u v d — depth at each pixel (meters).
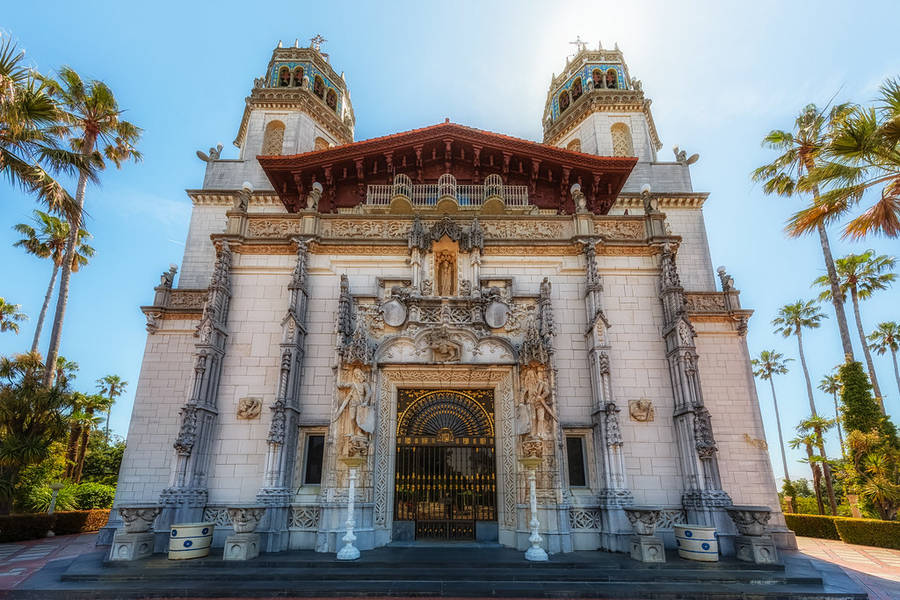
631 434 15.25
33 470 26.05
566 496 14.26
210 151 27.78
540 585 10.95
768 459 18.95
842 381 25.05
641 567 11.90
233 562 12.00
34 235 34.22
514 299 16.78
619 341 16.44
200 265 24.55
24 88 16.33
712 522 13.36
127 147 27.55
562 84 34.34
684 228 25.36
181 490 13.64
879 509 21.42
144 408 18.92
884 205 14.70
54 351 24.89
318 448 15.35
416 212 20.05
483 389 16.00
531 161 22.50
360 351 15.09
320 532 13.50
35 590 10.37
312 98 30.28
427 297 16.53
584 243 17.44
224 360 15.97
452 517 14.97
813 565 13.16
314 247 17.53
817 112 26.44
